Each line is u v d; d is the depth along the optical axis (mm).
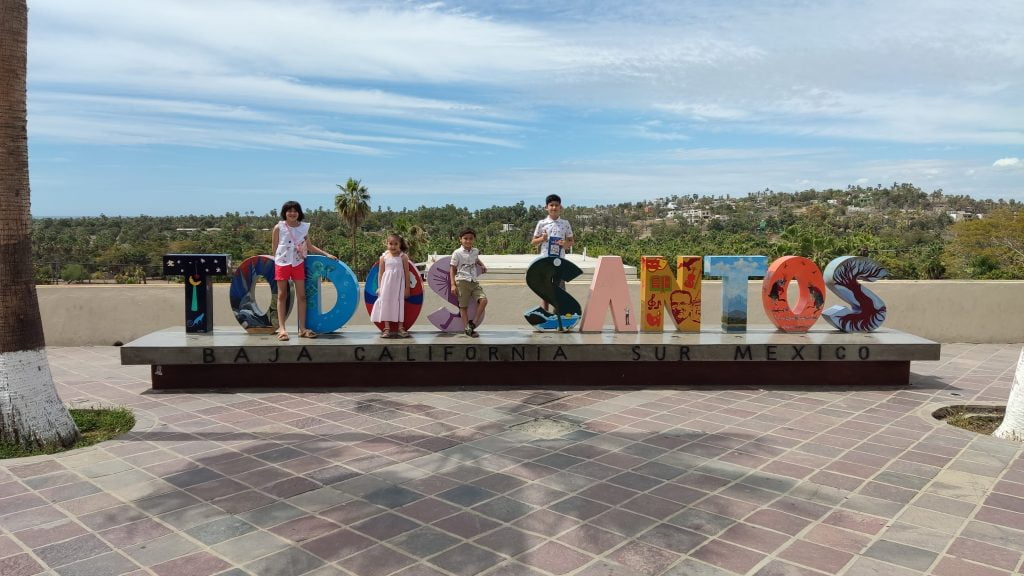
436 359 7281
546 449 5285
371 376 7387
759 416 6258
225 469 4832
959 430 5840
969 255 48688
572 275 8062
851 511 4141
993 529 3895
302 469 4832
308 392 7152
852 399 6926
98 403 6695
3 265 5168
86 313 10109
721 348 7355
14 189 5191
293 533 3809
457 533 3814
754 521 3990
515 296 10406
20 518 4000
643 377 7492
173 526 3896
